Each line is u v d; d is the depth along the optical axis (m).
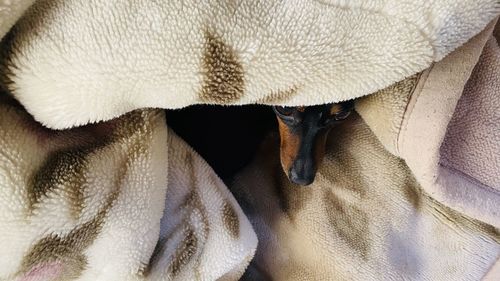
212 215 0.37
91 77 0.26
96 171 0.31
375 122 0.37
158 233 0.34
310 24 0.27
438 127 0.33
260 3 0.27
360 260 0.43
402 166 0.44
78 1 0.26
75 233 0.30
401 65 0.29
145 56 0.26
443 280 0.43
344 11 0.27
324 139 0.43
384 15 0.27
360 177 0.45
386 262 0.43
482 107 0.37
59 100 0.27
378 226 0.44
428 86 0.33
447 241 0.43
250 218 0.46
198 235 0.36
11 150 0.28
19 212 0.28
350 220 0.44
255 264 0.46
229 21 0.26
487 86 0.37
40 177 0.29
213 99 0.29
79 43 0.26
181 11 0.26
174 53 0.26
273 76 0.28
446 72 0.32
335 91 0.29
